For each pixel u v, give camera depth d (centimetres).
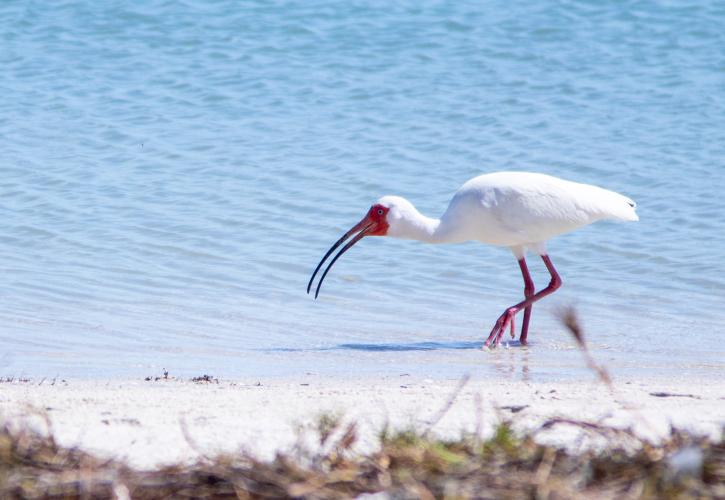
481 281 1595
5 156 2116
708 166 2002
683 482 591
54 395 923
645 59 2523
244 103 2380
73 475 598
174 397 920
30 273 1578
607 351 1255
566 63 2509
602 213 1392
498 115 2277
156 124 2284
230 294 1520
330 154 2103
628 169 2006
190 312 1425
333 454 636
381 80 2464
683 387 1005
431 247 1709
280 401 902
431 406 880
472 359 1218
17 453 629
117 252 1680
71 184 1970
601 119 2242
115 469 608
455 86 2423
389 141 2161
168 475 605
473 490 570
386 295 1532
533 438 682
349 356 1221
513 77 2458
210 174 2020
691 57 2519
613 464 610
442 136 2178
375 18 2723
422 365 1175
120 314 1404
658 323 1395
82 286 1527
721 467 606
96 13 2784
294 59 2580
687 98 2325
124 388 984
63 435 760
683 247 1686
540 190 1373
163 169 2050
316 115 2308
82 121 2306
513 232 1370
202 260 1661
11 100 2433
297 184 1969
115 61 2617
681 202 1861
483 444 646
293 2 2792
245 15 2766
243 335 1323
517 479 581
